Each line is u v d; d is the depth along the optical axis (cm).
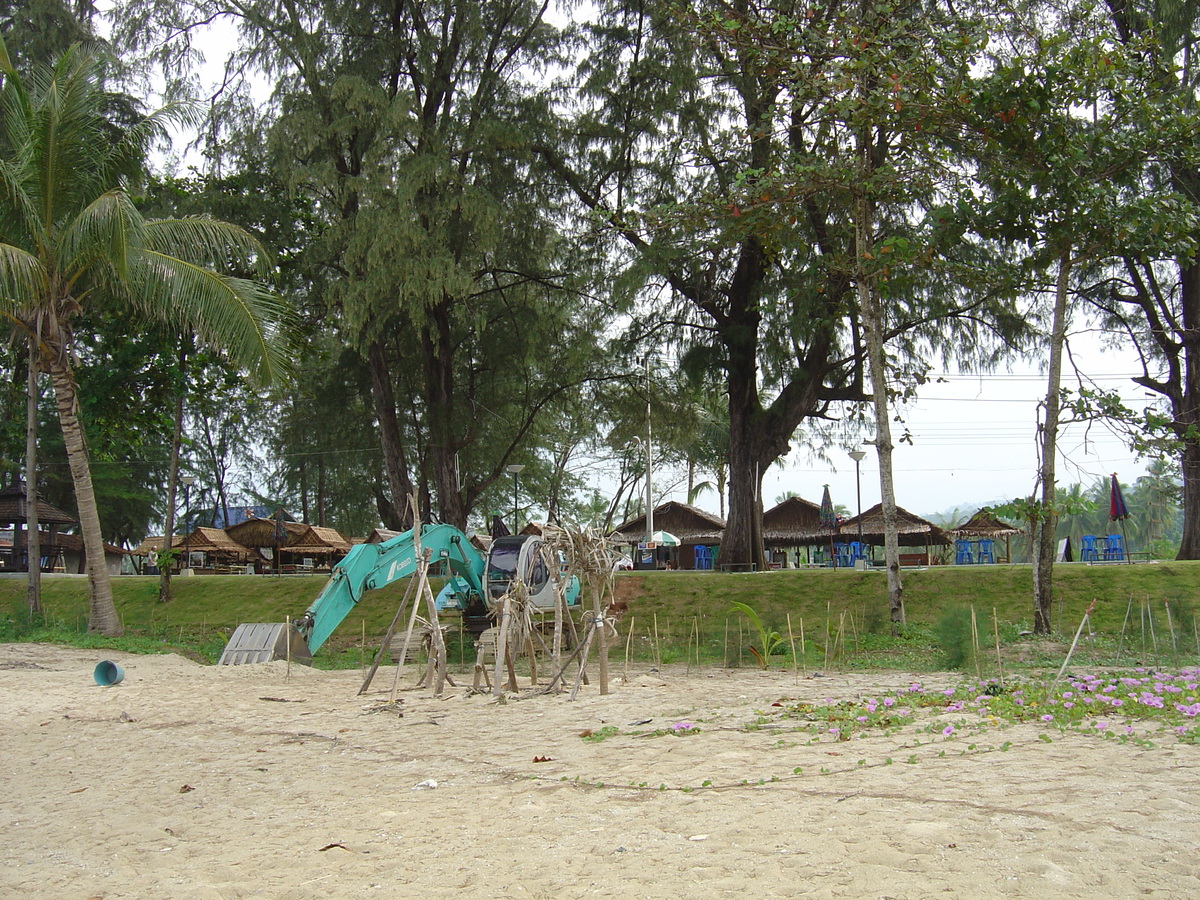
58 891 429
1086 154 1628
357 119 2325
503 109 2505
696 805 499
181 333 2433
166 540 2627
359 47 2475
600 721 855
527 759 684
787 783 536
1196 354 2339
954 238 1694
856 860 387
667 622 2098
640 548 3991
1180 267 2339
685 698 993
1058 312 1666
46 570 3544
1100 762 534
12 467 3750
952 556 4056
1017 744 607
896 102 1596
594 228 2453
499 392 3005
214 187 2495
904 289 2006
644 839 445
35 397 2298
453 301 2606
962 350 2383
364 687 1135
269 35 2461
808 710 818
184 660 1592
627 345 2667
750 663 1477
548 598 1897
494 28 2544
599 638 1077
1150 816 417
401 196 2188
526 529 3994
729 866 395
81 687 1199
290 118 2316
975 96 1580
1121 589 1905
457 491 2689
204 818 557
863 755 603
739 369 2603
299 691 1178
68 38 2516
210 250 1905
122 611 2591
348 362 2872
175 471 2631
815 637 1738
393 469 2728
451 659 1744
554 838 459
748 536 2581
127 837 520
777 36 1755
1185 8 2003
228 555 4012
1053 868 360
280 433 4803
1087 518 5897
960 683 1026
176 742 830
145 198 2317
